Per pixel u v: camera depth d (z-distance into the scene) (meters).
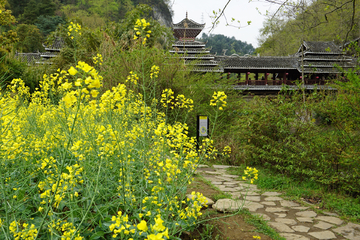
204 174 5.71
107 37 9.98
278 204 4.06
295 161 5.14
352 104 4.64
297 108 5.60
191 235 2.92
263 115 5.76
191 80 9.52
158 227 1.14
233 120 8.88
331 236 3.07
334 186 4.70
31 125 3.44
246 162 6.61
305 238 3.00
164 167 2.40
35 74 9.60
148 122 4.30
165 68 8.53
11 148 2.31
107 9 72.69
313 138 5.08
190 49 27.42
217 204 3.70
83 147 2.76
